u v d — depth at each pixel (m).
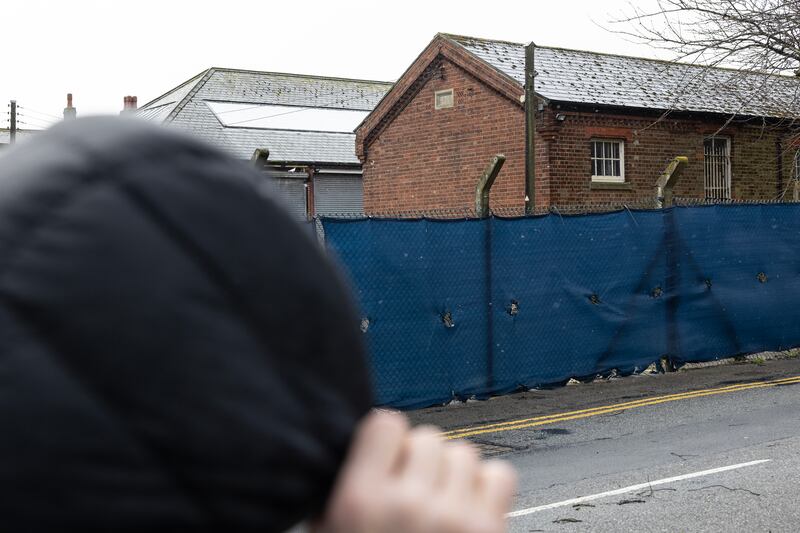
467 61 20.62
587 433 8.34
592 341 10.89
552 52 21.64
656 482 6.65
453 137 21.27
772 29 12.62
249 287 0.33
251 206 0.34
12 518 0.29
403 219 9.56
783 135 22.14
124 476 0.30
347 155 34.34
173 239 0.32
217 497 0.31
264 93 39.75
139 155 0.33
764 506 6.05
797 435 8.03
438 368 9.75
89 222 0.31
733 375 11.34
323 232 9.14
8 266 0.31
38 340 0.30
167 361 0.31
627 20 13.24
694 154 20.67
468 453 0.35
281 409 0.33
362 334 0.37
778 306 12.56
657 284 11.48
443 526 0.33
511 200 19.83
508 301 10.25
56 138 0.33
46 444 0.30
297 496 0.33
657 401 9.77
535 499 6.30
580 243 10.84
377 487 0.33
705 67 13.38
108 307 0.31
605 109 19.25
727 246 12.10
